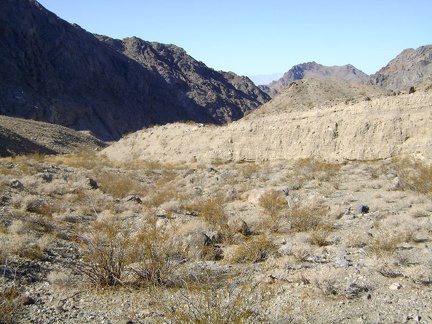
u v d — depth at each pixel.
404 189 21.20
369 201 18.66
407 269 8.86
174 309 6.32
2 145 60.03
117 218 16.08
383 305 7.14
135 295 8.09
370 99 38.22
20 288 8.35
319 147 36.19
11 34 134.75
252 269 9.43
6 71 127.19
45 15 151.00
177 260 9.77
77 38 160.25
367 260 9.64
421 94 33.53
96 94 149.62
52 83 136.75
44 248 10.88
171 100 180.12
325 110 38.50
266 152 39.88
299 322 6.48
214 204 16.62
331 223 13.87
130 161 47.06
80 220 15.28
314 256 10.39
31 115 119.19
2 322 6.73
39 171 30.00
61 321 6.96
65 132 88.81
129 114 155.00
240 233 13.18
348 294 7.61
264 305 6.79
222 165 39.97
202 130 49.00
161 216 16.70
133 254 9.08
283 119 41.22
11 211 14.52
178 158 46.09
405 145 31.67
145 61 198.88
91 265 9.08
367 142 33.50
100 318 7.07
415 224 13.16
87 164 40.50
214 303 6.04
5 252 9.90
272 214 15.31
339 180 25.39
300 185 24.09
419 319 6.54
